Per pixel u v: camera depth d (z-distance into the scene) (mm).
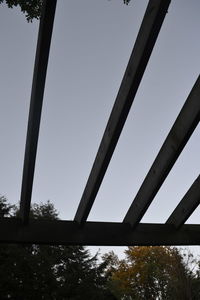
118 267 18078
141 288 16609
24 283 10273
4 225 2896
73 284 11070
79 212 3070
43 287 10414
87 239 3043
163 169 2812
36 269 10492
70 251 12734
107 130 2600
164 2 1878
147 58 2105
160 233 3268
